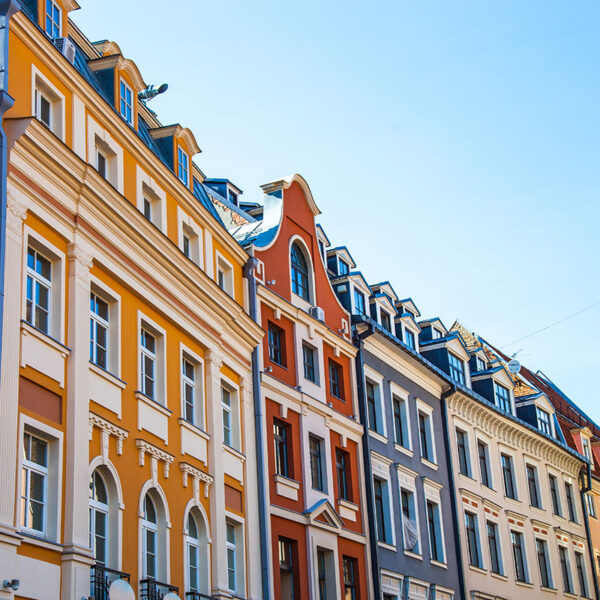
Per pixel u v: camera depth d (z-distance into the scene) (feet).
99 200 68.74
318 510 95.55
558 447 155.43
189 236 85.76
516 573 135.03
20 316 59.36
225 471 83.15
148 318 75.00
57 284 64.54
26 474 58.90
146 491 70.38
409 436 118.62
